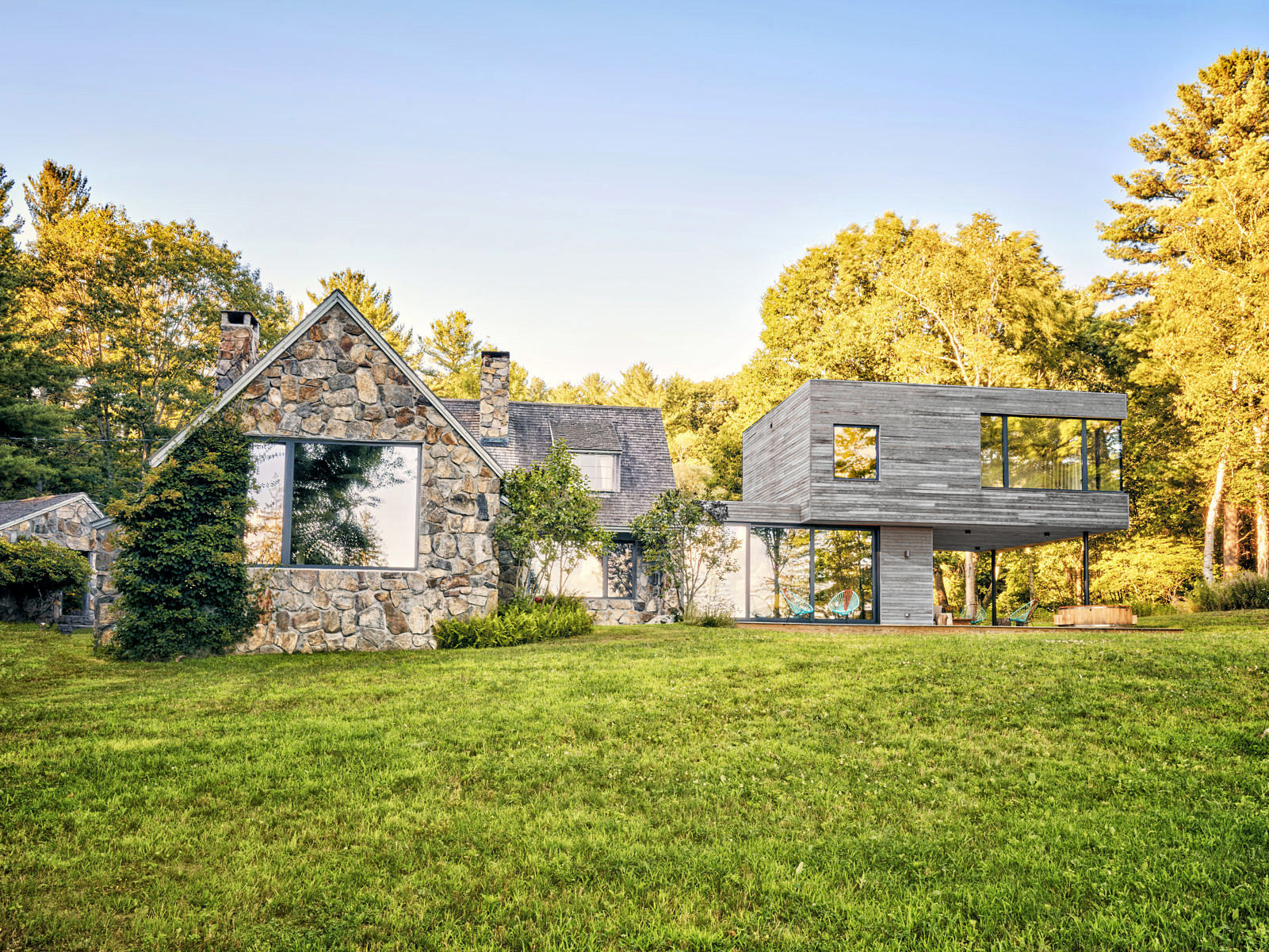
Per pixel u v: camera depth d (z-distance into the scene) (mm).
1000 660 14078
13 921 6109
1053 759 9578
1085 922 6074
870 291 50250
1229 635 17000
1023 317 40781
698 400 64125
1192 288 35094
